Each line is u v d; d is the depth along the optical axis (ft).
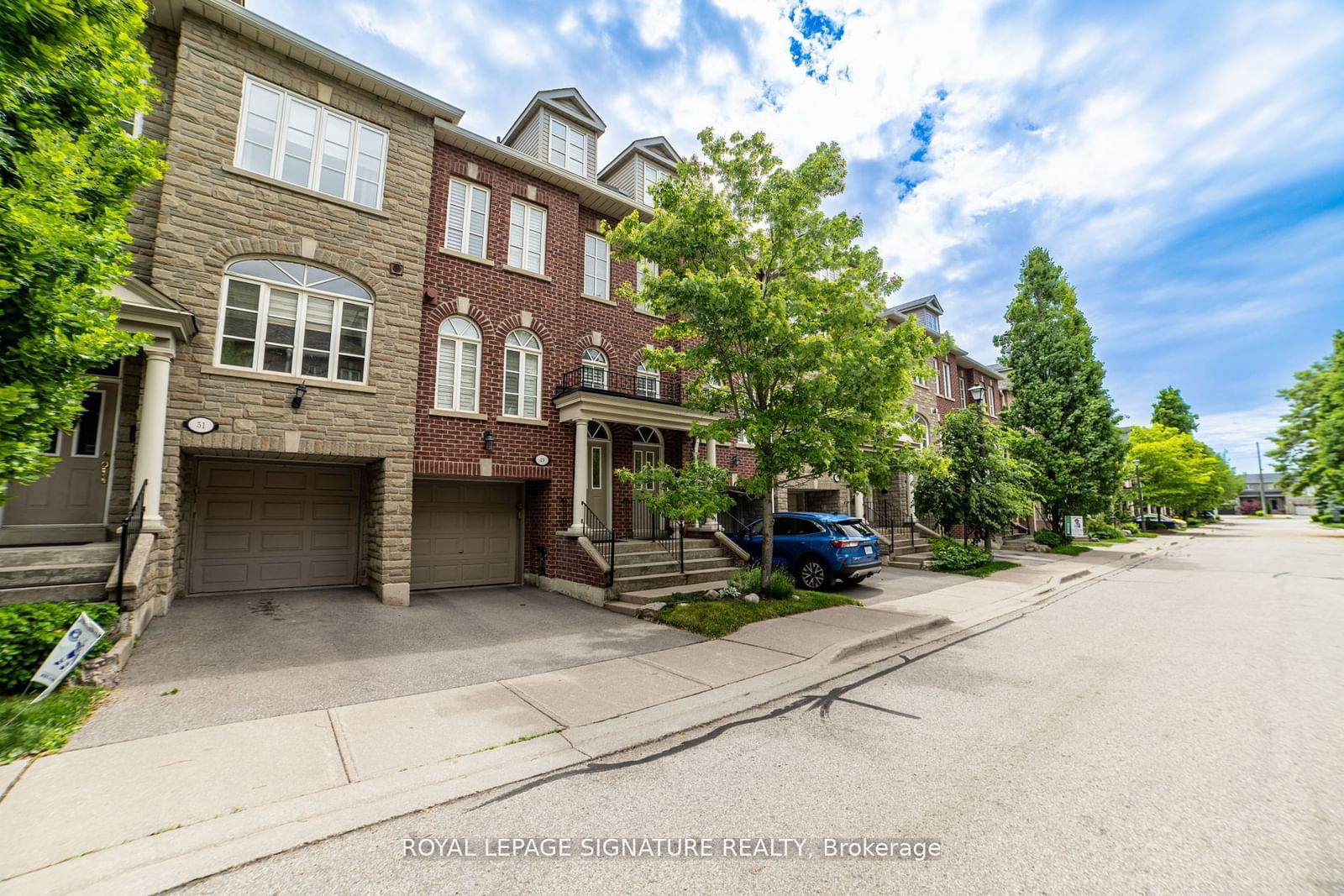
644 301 34.09
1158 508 181.06
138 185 17.03
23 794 12.23
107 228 16.28
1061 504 79.36
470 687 19.89
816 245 34.22
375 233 34.99
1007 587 42.37
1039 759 14.21
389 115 36.42
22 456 14.37
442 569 40.37
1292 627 28.96
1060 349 79.25
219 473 33.60
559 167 45.60
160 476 26.76
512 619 30.99
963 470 54.19
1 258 12.53
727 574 39.99
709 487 31.42
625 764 14.38
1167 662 22.85
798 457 31.27
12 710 15.85
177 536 30.96
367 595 34.71
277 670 21.06
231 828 11.23
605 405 40.22
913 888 9.37
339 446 32.63
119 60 15.87
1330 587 43.29
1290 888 9.18
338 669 21.44
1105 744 15.02
